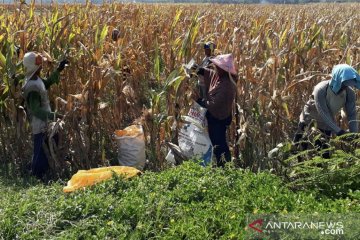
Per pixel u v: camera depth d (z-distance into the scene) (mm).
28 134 8086
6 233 4809
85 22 10656
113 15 14141
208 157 7266
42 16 10188
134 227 4941
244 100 7641
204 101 7277
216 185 5520
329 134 6848
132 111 8023
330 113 6367
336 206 4859
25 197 5652
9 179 7645
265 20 12758
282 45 9008
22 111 7812
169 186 5691
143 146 7633
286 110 7477
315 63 8359
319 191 5707
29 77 7324
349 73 5949
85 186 5883
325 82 6285
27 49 8367
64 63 7676
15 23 9672
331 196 5598
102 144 7852
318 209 4785
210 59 7145
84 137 7613
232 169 6027
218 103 7047
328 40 10773
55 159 7543
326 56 8820
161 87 8141
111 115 8055
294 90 7961
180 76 7266
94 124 7895
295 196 5215
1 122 8023
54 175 7750
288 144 6500
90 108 7676
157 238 4629
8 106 7867
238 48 8398
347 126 7535
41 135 7551
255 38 9555
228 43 8719
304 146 7016
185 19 14016
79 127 7648
